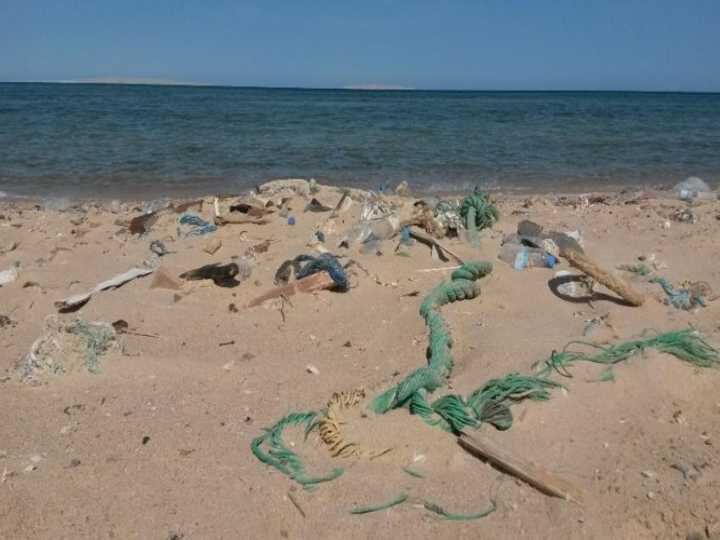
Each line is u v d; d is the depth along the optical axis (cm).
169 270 595
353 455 338
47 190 1145
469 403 373
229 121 2688
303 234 690
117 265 621
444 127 2538
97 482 316
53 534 286
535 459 334
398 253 625
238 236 691
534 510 300
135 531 287
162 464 330
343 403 379
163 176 1291
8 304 533
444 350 425
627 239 714
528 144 1917
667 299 526
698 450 342
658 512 300
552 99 8656
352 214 751
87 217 827
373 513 299
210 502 304
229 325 495
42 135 1934
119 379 412
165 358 443
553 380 395
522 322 484
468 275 548
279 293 537
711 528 295
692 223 790
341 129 2364
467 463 333
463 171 1409
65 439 350
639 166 1504
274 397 398
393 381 414
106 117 2777
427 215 696
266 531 289
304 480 319
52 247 682
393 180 1285
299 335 482
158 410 379
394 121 2884
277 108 4097
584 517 296
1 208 969
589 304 520
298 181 935
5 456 335
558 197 1068
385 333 481
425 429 356
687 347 425
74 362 421
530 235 673
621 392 389
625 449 343
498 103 6006
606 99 9038
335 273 543
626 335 459
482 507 302
